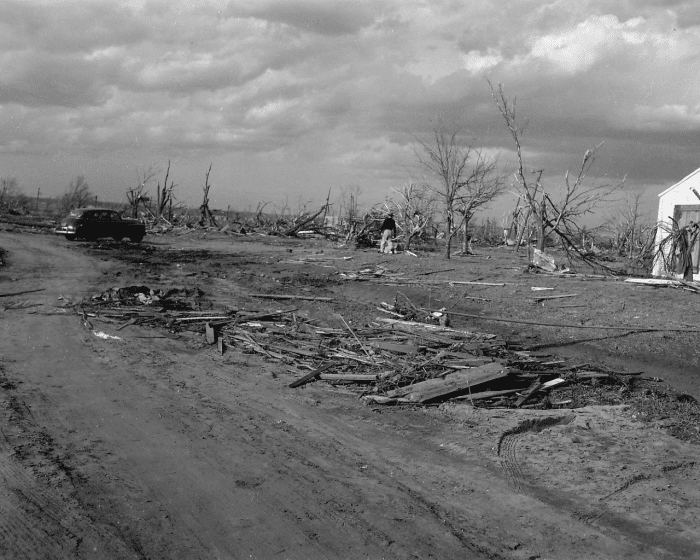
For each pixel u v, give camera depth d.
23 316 13.07
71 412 7.20
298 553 4.29
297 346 10.57
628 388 8.63
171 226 46.75
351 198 44.12
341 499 5.14
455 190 26.80
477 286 17.11
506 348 10.52
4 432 6.40
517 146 21.38
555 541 4.51
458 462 6.00
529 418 7.26
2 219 51.44
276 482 5.45
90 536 4.42
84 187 62.66
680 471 5.83
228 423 7.01
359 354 9.95
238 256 26.30
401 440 6.59
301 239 40.53
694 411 7.66
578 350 10.84
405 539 4.50
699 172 18.78
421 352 9.98
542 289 16.28
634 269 23.61
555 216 21.53
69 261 23.95
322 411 7.55
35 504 4.87
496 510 4.98
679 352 10.52
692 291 15.89
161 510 4.86
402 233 33.94
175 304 14.57
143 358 9.95
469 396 8.04
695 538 4.58
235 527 4.63
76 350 10.31
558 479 5.61
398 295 16.05
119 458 5.89
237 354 10.36
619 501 5.16
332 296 16.41
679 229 18.50
